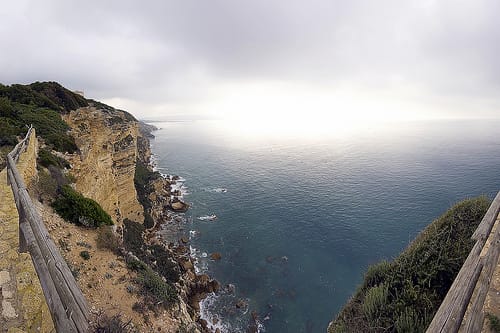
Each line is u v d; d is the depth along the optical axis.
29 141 17.59
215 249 40.59
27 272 7.15
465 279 5.36
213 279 33.22
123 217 39.56
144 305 10.83
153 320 10.50
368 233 42.16
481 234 6.99
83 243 12.75
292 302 29.80
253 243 42.09
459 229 9.43
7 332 5.64
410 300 7.41
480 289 5.27
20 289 6.66
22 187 8.54
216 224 49.06
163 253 35.28
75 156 23.58
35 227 6.16
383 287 8.17
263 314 28.16
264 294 30.98
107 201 31.47
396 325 6.75
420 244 9.34
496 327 4.80
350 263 35.88
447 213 10.70
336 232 43.50
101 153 32.53
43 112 29.94
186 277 31.39
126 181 41.19
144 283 11.87
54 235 12.21
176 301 12.25
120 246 14.03
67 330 4.16
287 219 49.69
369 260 36.00
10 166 11.12
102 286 10.90
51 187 15.08
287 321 27.44
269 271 35.12
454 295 5.05
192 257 38.28
